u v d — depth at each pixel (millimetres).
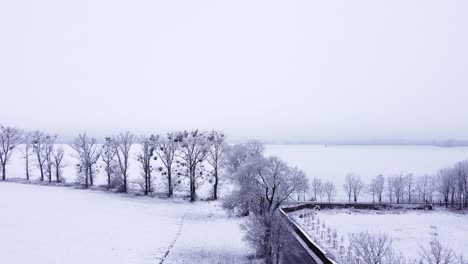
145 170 71938
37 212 50875
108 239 39812
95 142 84250
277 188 41969
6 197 62156
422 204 76188
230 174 57969
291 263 33875
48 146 91812
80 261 32281
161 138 75875
